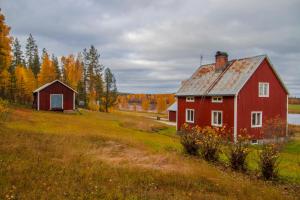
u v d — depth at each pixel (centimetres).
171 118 6112
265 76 3108
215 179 1092
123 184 880
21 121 2827
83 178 907
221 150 1653
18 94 6781
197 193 881
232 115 2927
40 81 7394
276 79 3194
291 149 2484
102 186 825
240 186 1023
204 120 3319
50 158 1154
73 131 2456
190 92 3541
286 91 3253
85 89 8319
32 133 1844
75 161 1151
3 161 996
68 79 8594
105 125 3534
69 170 973
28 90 6856
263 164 1300
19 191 732
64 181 841
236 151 1423
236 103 2897
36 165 998
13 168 920
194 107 3494
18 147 1284
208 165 1409
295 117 8906
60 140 1681
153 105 18975
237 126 2895
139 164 1270
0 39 4272
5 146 1267
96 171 999
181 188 934
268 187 1109
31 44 9138
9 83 6325
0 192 702
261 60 3030
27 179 834
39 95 4697
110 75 8481
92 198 723
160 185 946
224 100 3038
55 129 2527
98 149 1585
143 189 870
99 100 8381
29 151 1233
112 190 797
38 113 4000
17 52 8569
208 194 889
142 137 2627
